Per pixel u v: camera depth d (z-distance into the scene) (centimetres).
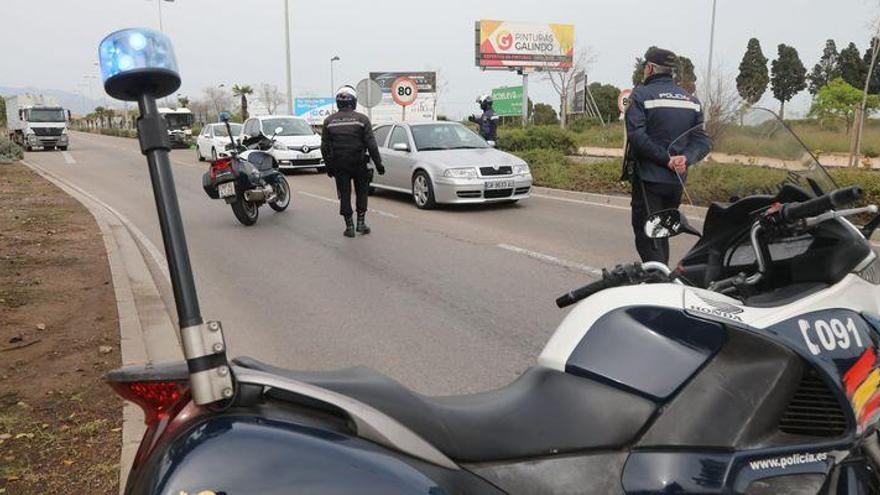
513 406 227
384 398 209
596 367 229
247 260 936
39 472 368
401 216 1298
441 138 1485
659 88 603
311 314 678
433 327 627
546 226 1148
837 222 272
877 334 265
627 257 895
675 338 233
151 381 194
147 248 1046
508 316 654
